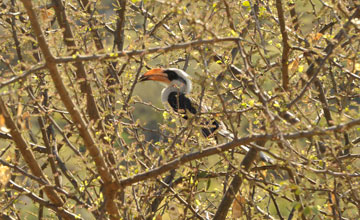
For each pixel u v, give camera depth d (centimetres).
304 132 569
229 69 679
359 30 709
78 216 732
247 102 779
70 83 601
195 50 641
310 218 785
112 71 895
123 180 666
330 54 619
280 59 766
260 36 676
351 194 703
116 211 669
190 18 548
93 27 798
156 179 801
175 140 722
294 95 678
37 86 824
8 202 777
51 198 728
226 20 694
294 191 605
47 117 768
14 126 656
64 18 730
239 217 799
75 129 710
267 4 944
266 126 566
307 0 738
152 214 832
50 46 591
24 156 691
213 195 941
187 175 838
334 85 823
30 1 527
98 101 930
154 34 892
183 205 856
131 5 1027
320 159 750
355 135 844
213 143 791
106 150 681
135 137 806
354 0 657
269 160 834
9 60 638
